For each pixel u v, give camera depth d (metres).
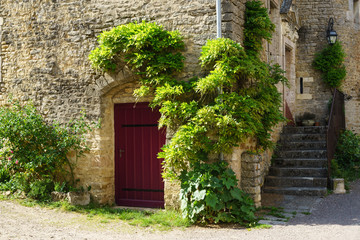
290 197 7.52
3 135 7.57
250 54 6.95
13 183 7.76
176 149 6.07
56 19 7.73
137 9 7.06
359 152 10.15
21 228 5.56
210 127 6.23
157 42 6.54
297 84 12.29
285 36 10.58
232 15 6.41
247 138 6.98
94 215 6.57
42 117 7.85
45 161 7.34
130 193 7.41
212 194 5.79
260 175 6.91
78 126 7.31
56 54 7.73
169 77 6.58
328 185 7.98
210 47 6.09
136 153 7.38
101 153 7.29
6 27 8.20
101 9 7.33
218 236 5.29
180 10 6.72
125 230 5.67
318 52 12.12
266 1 8.90
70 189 7.41
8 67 8.20
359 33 13.02
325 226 5.66
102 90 7.29
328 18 12.09
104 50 6.84
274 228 5.62
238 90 6.70
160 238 5.24
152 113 7.24
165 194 6.78
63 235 5.30
